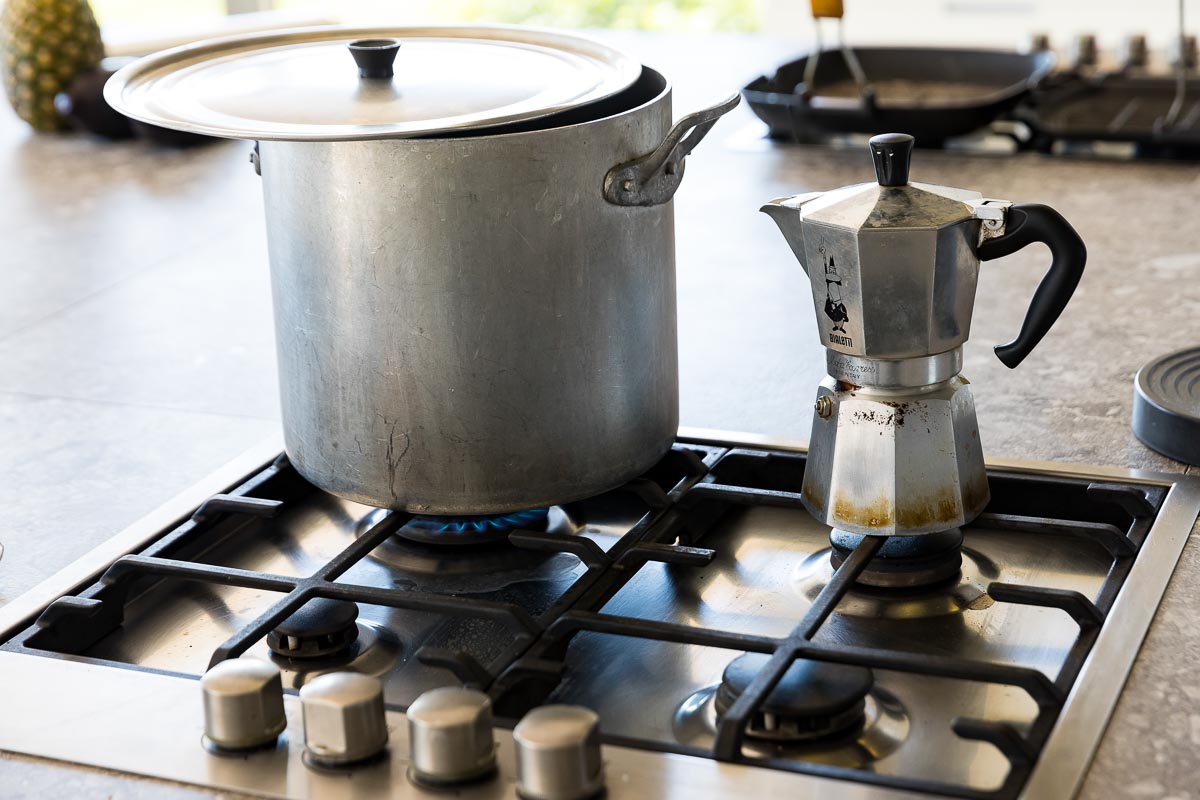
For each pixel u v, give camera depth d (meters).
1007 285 1.17
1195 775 0.52
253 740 0.55
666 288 0.73
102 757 0.55
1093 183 1.46
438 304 0.66
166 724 0.58
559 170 0.65
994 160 1.56
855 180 1.48
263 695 0.55
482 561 0.76
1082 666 0.59
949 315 0.66
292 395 0.73
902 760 0.56
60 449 0.92
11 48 1.82
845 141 1.66
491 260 0.65
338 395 0.70
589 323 0.68
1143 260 1.22
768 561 0.76
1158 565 0.68
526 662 0.59
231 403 0.99
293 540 0.80
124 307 1.21
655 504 0.75
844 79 1.80
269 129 0.60
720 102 0.67
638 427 0.73
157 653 0.69
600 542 0.77
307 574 0.76
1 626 0.67
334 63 0.76
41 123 1.86
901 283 0.64
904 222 0.63
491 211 0.64
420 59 0.76
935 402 0.68
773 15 2.97
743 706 0.54
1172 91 1.71
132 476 0.87
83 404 1.00
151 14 4.65
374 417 0.69
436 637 0.68
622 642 0.67
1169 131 1.51
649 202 0.68
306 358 0.70
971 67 1.75
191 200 1.54
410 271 0.66
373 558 0.77
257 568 0.77
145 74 0.72
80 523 0.80
